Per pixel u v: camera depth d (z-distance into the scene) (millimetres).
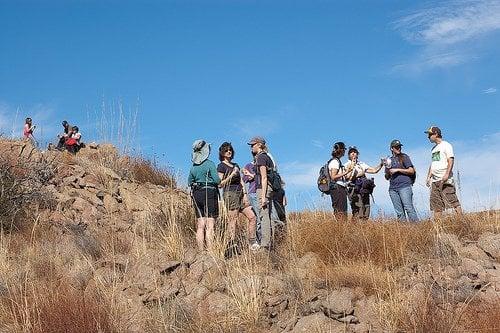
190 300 8891
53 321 8055
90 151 17578
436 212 12102
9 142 15508
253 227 10719
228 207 10742
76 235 11609
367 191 12734
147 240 11344
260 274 9336
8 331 8125
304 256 10086
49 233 11750
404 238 10188
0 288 9094
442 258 9641
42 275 9805
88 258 10422
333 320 8219
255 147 10930
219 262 9672
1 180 12516
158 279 9359
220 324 8266
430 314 7871
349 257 10000
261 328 8281
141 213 13383
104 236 11641
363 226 10789
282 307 8570
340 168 11891
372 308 8383
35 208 12633
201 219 10477
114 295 8914
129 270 9758
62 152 16188
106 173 15172
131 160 16750
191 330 8156
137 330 8344
